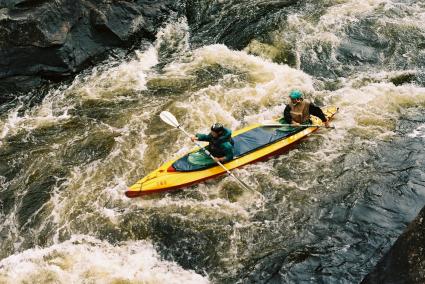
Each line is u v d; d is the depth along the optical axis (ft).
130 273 22.47
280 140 28.84
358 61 37.32
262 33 40.34
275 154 28.55
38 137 31.71
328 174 27.27
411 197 25.20
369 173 27.02
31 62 36.45
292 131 29.19
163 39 42.01
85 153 29.99
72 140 31.12
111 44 39.93
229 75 36.45
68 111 34.01
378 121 30.91
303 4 43.73
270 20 41.73
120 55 39.93
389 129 30.25
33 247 24.41
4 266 23.15
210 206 25.81
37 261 23.32
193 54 39.58
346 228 23.88
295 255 22.61
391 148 28.66
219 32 42.04
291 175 27.37
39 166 29.27
